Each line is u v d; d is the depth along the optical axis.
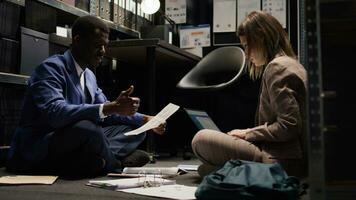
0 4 2.62
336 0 1.13
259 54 2.05
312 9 1.16
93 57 2.40
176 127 4.29
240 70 3.54
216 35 4.39
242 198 1.34
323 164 1.13
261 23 2.02
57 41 3.05
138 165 2.57
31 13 2.87
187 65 4.24
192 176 2.25
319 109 1.13
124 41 3.21
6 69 2.68
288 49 2.04
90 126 2.14
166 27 4.24
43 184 1.86
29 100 2.28
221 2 4.35
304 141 1.86
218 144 1.95
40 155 2.21
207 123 2.75
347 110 1.15
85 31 2.35
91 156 2.19
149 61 3.19
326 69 1.16
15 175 2.19
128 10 4.07
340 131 1.14
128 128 2.54
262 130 1.87
